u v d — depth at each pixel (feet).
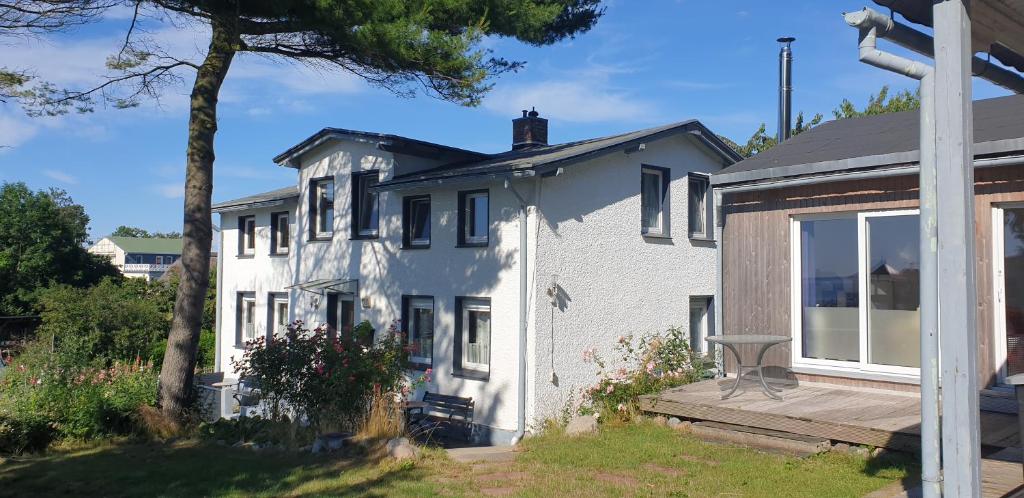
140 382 40.65
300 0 34.37
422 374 49.29
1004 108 32.37
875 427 24.00
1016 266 26.55
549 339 44.32
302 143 59.62
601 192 47.98
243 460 29.76
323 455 29.78
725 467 24.38
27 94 35.24
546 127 58.95
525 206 44.01
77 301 80.64
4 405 36.27
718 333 34.55
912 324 29.22
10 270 123.75
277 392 35.45
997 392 26.43
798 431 25.93
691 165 55.31
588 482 23.36
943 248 12.80
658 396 31.09
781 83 61.21
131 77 40.27
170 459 30.63
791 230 32.60
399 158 53.57
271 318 66.39
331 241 58.39
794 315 32.42
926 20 14.29
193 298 41.42
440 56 38.50
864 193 30.17
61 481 26.89
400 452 28.04
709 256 56.03
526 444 30.22
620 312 48.62
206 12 35.42
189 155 41.73
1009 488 16.78
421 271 50.39
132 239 281.33
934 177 13.37
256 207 67.46
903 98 78.13
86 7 32.65
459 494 22.48
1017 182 26.14
